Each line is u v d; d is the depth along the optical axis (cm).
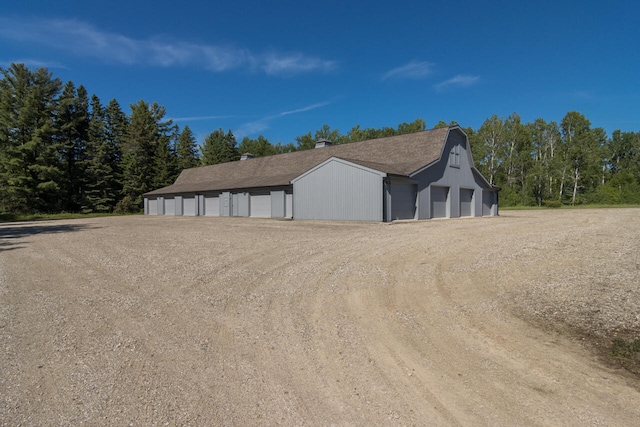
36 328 436
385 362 352
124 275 715
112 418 259
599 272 634
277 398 289
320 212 2236
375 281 648
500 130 5344
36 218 3359
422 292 583
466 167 2644
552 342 392
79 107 4388
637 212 2375
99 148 4344
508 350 375
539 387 303
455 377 322
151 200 4159
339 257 866
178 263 827
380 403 282
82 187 4303
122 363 346
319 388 305
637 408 270
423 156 2361
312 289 605
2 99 3578
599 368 334
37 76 3756
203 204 3391
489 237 1120
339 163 2128
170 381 314
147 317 476
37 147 3628
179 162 5388
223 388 304
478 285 614
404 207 2112
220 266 788
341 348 383
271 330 433
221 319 470
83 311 500
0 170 3559
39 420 256
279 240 1196
